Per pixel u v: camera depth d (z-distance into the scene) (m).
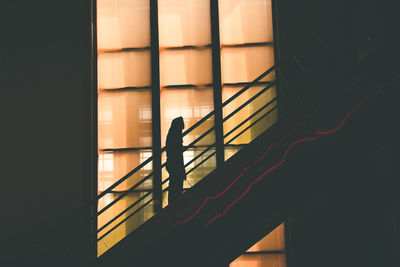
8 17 6.55
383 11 4.75
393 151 5.37
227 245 3.23
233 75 6.49
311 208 6.03
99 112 6.52
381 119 3.10
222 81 6.49
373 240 5.79
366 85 3.15
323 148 3.13
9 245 6.09
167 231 3.33
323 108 3.21
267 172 3.18
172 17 6.62
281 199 3.16
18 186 6.23
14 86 6.43
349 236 5.90
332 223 5.97
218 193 3.32
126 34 6.63
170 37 6.60
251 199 3.20
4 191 6.22
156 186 6.30
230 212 3.22
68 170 6.26
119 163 6.41
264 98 6.40
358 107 3.14
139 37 6.62
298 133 3.20
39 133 6.34
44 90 6.43
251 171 3.25
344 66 6.12
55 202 6.19
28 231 6.12
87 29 6.54
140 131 6.47
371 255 5.78
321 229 5.99
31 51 6.50
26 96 6.42
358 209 5.89
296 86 6.20
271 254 6.14
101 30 6.62
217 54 6.50
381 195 5.68
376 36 5.19
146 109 6.51
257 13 6.56
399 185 5.31
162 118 6.47
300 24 6.32
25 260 6.03
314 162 3.14
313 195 3.25
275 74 6.44
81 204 6.18
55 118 6.38
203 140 6.35
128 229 6.21
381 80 3.13
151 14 6.62
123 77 6.58
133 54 6.61
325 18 6.29
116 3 6.66
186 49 6.58
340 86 3.24
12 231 6.13
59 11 6.57
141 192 6.31
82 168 6.26
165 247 3.30
